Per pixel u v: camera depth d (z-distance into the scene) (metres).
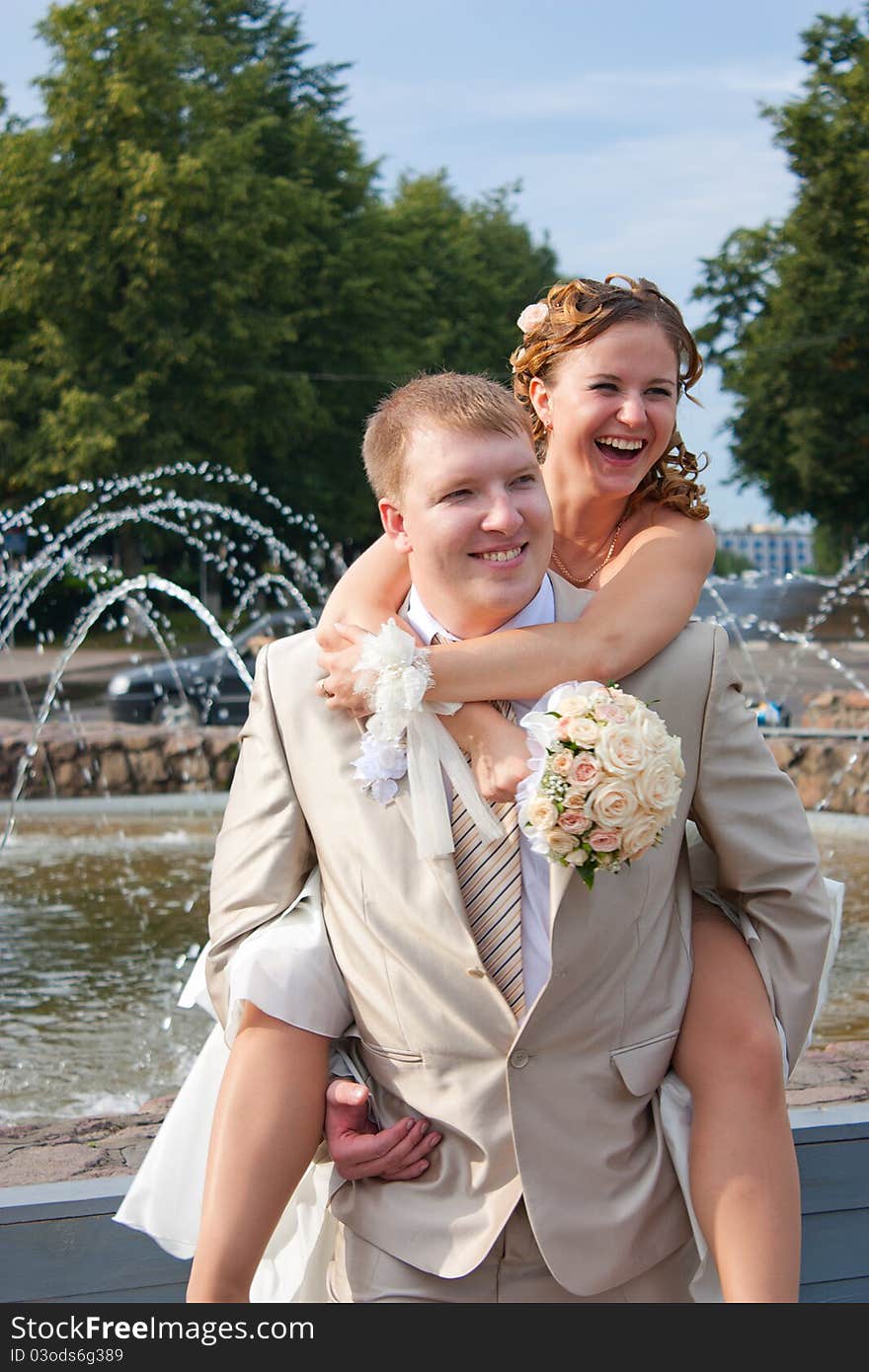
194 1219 1.95
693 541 2.02
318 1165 1.91
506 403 1.84
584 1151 1.75
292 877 1.90
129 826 9.77
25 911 6.86
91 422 30.36
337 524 36.25
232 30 39.25
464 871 1.79
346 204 37.50
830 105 33.72
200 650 29.30
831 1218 2.31
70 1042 4.65
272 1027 1.81
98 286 30.67
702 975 1.87
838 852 8.41
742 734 1.89
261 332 31.84
